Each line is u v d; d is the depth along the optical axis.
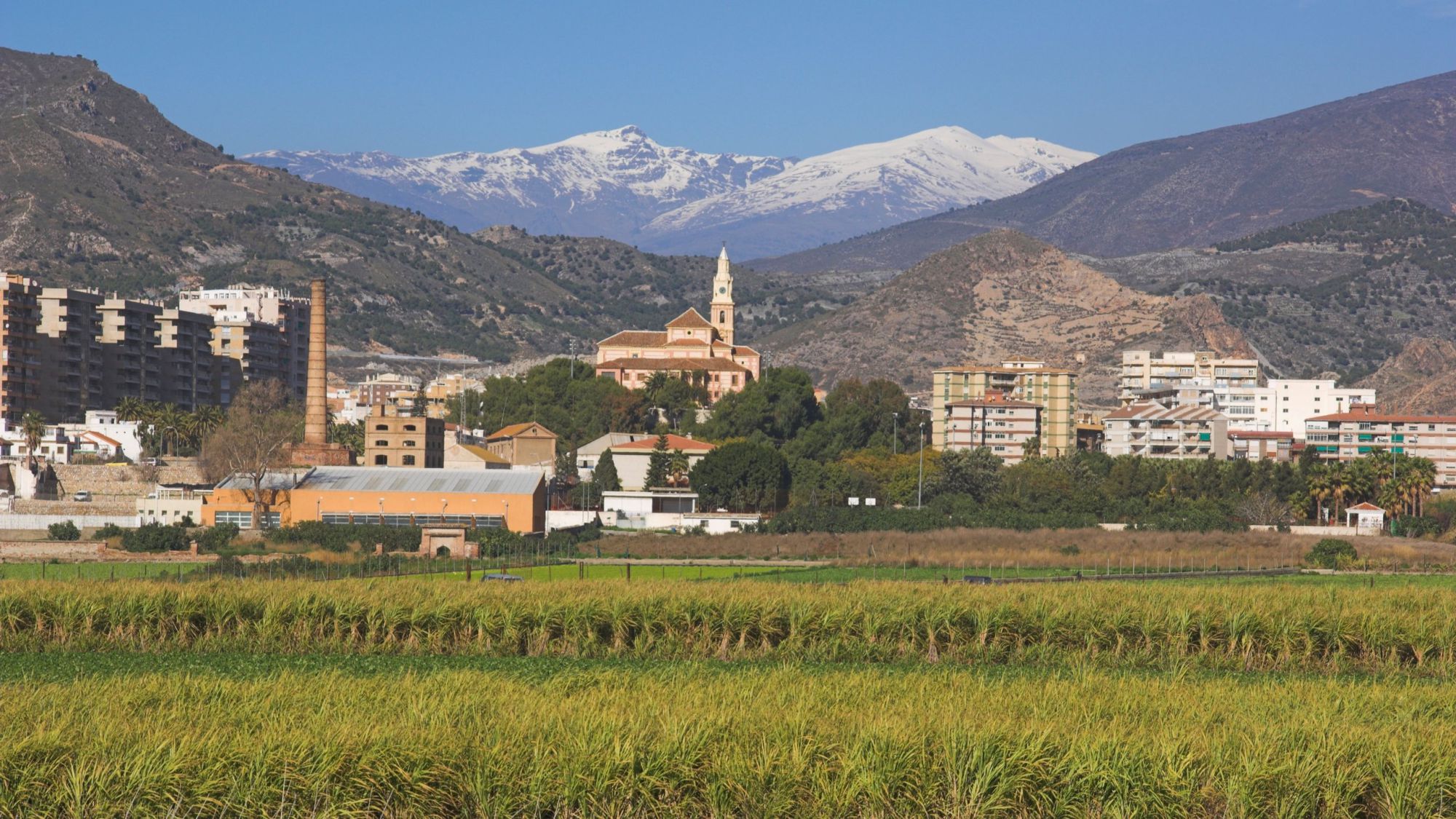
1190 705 89.38
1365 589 147.25
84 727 77.50
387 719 80.56
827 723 79.62
